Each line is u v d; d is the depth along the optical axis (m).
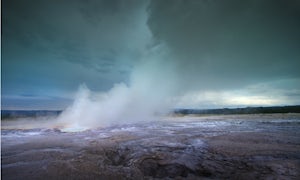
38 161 5.82
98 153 6.74
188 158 5.98
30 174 4.77
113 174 4.82
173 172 5.14
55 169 5.12
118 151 7.01
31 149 7.34
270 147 6.89
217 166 5.29
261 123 14.80
